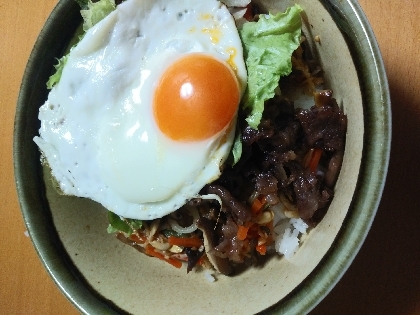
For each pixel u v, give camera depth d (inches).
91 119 7.1
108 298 7.4
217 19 6.9
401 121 7.6
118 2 7.4
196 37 6.9
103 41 6.9
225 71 6.6
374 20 7.8
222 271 7.7
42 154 7.6
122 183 7.0
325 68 7.0
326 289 5.9
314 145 7.0
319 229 7.0
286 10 6.9
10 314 9.0
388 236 7.6
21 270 9.0
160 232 7.9
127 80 7.0
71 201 7.9
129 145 7.0
